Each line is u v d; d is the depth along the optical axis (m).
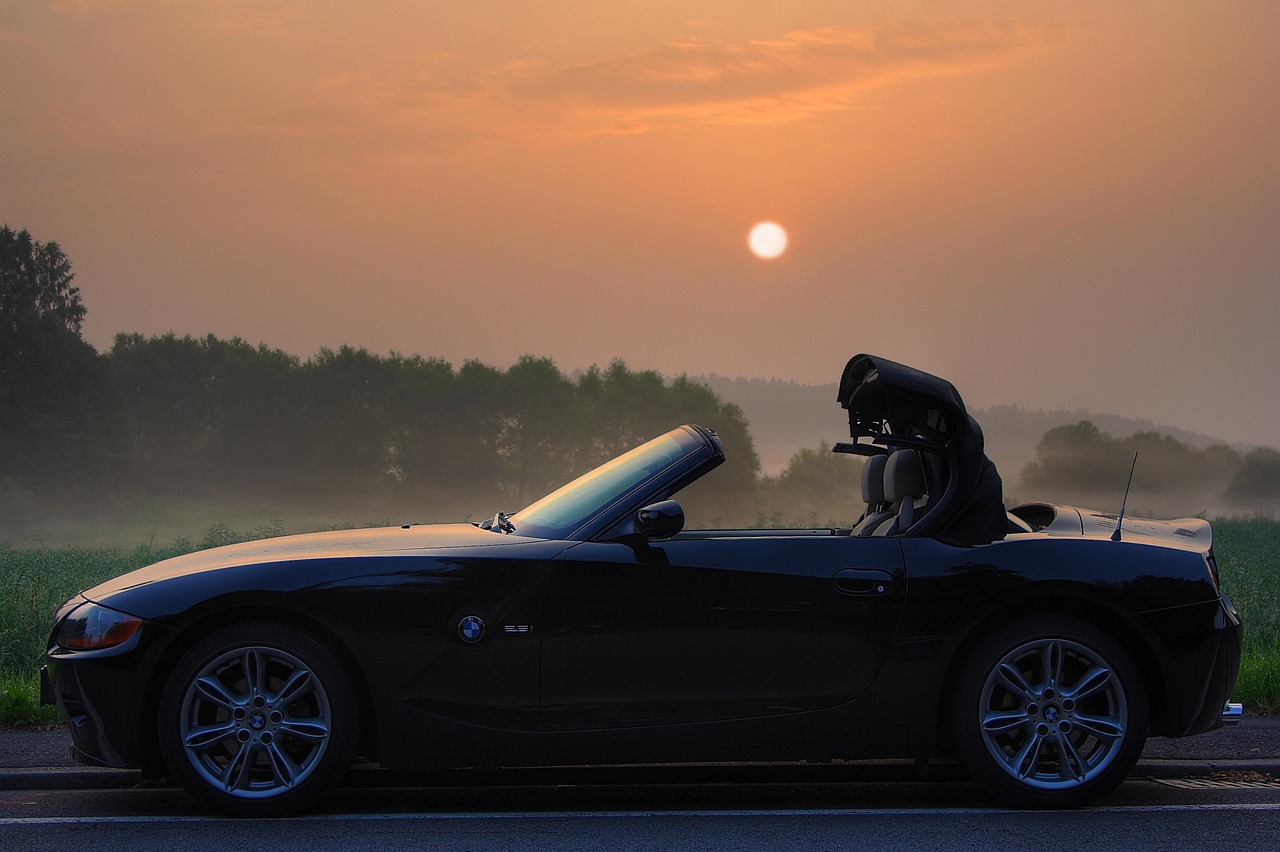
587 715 4.28
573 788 4.80
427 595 4.28
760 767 5.11
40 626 10.35
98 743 4.24
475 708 4.27
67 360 117.19
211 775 4.23
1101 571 4.44
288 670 4.34
